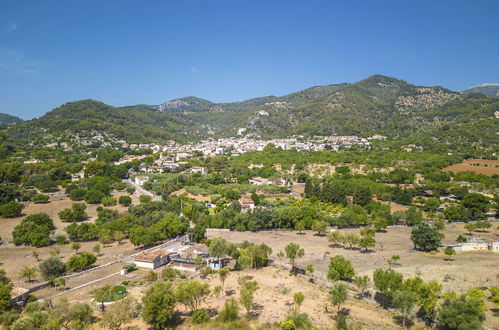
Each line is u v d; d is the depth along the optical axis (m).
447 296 65.38
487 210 156.12
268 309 66.25
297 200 182.12
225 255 100.75
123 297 70.31
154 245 117.31
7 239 123.06
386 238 123.81
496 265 92.62
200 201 176.00
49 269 85.06
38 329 56.22
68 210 147.88
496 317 63.28
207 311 65.62
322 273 86.94
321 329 57.81
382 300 71.25
